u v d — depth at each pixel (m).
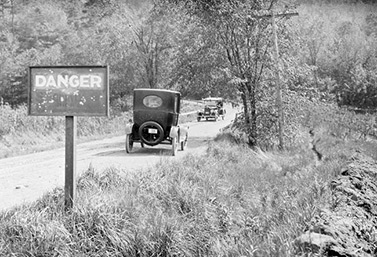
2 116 20.41
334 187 8.25
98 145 17.14
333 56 70.88
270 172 10.88
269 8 18.38
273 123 18.03
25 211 5.64
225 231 6.32
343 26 96.06
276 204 7.48
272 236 5.58
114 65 49.72
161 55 48.84
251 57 17.94
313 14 123.94
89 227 5.34
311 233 4.94
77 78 5.71
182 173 8.41
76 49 65.69
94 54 56.44
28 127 20.45
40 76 5.75
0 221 5.27
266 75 18.23
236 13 17.08
